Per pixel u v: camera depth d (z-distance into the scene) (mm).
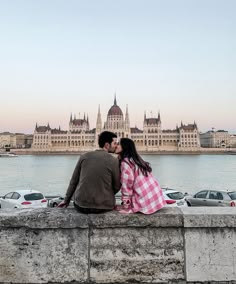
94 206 4859
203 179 69688
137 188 4930
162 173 86250
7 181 67750
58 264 4820
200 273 4809
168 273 4820
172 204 20188
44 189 53094
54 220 4816
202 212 4988
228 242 4832
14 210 5211
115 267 4828
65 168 109312
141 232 4875
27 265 4805
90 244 4852
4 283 4773
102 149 5238
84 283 4801
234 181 65000
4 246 4816
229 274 4789
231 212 4980
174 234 4875
